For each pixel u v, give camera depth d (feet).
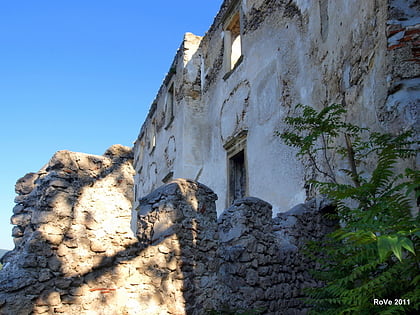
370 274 12.01
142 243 14.49
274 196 26.08
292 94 25.99
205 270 15.57
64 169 13.52
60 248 12.53
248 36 32.91
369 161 17.30
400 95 15.19
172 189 15.79
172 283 14.37
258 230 17.71
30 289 11.60
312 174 22.66
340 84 20.52
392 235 7.95
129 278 13.50
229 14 37.01
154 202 16.11
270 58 29.25
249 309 15.21
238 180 33.58
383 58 16.10
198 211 16.26
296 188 23.95
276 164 26.37
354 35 19.11
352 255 11.65
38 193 13.65
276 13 29.43
